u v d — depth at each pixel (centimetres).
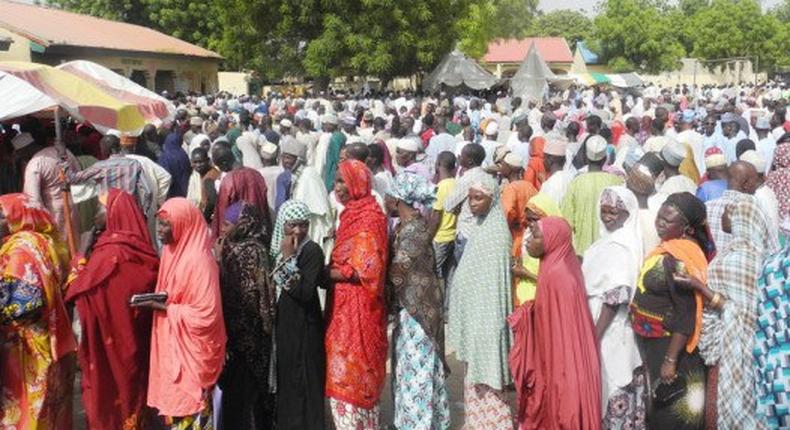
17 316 495
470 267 537
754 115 1555
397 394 546
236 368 528
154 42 3030
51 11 2873
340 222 531
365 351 519
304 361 522
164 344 498
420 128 1659
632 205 496
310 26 2978
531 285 560
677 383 478
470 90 3316
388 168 964
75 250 699
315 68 2911
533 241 488
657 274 474
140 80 2914
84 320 498
